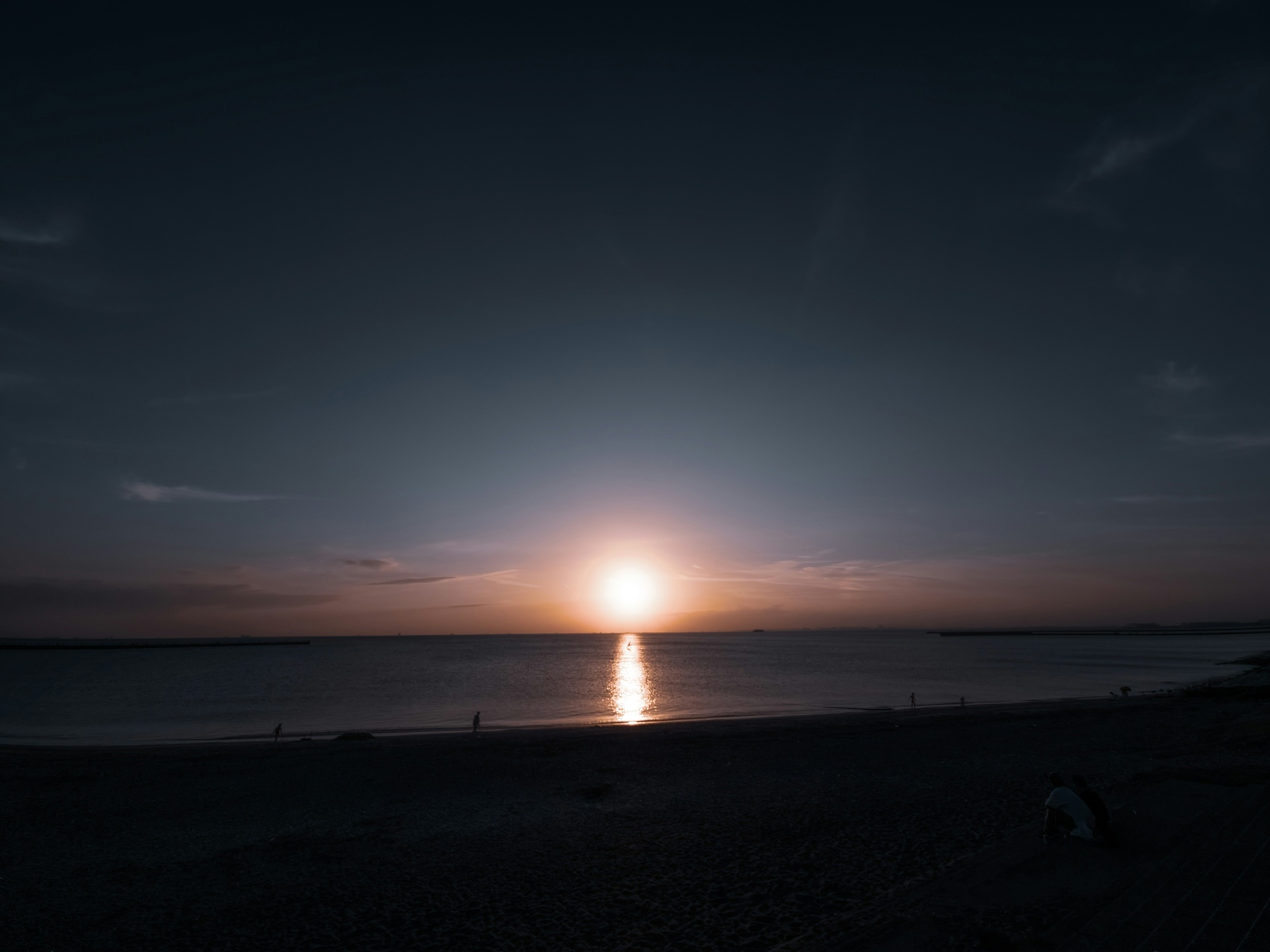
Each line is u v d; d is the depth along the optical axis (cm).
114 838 1444
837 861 1189
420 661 14288
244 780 1994
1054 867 970
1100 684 7512
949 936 752
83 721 4878
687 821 1507
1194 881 877
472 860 1259
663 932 922
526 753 2380
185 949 910
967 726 2944
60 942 938
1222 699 3709
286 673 10762
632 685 7938
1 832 1492
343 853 1321
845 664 12550
